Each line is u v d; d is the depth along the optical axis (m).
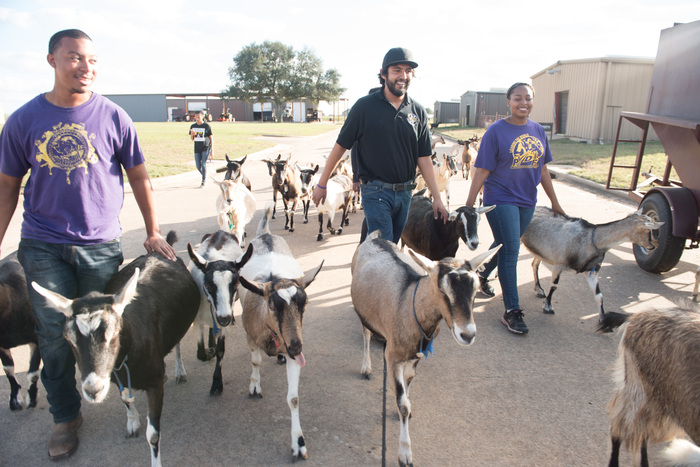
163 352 3.55
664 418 2.84
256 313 3.80
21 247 3.31
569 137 27.30
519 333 5.05
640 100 24.83
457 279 3.03
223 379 4.39
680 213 6.02
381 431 3.60
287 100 86.81
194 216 10.52
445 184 11.31
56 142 3.14
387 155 4.68
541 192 12.72
